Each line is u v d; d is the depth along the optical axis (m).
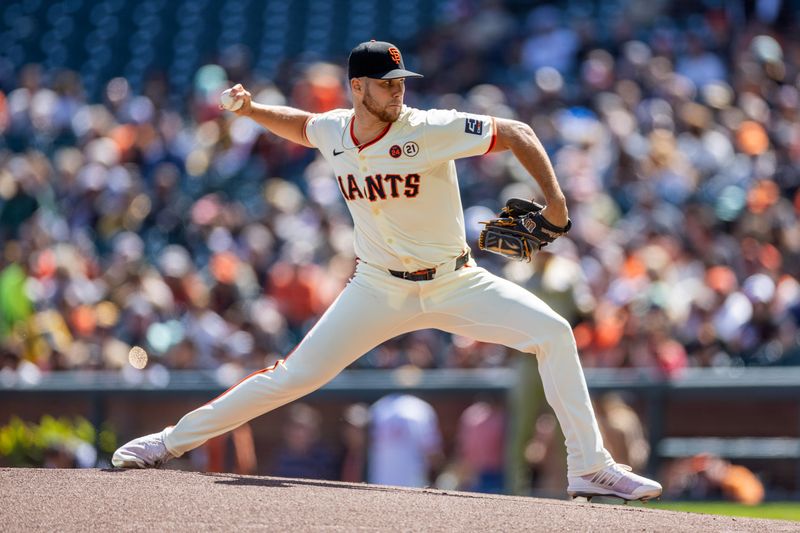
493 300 16.53
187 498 15.33
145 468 17.94
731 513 26.44
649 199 37.97
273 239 39.38
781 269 34.56
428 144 15.73
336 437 31.36
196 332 34.38
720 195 38.56
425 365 32.88
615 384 29.92
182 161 46.91
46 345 35.94
